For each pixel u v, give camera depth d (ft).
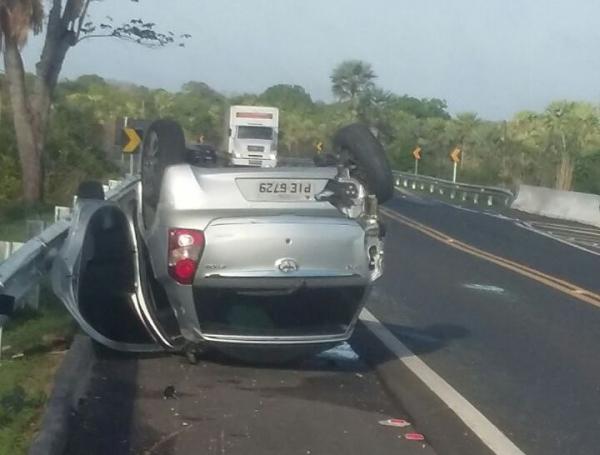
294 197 29.07
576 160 189.98
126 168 123.95
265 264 28.27
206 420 26.25
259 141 158.30
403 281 59.26
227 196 28.63
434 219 114.73
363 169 30.37
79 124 119.14
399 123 263.29
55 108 118.11
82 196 38.65
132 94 199.21
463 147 239.71
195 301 28.50
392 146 250.16
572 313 50.42
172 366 31.17
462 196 172.55
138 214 31.45
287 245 28.32
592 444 27.40
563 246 91.20
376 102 273.75
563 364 37.70
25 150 92.63
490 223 114.01
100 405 26.94
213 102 222.28
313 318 29.09
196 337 29.07
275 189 28.91
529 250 84.53
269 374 31.07
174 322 30.32
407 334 41.63
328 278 28.71
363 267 29.14
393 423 27.30
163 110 207.41
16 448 22.13
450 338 41.55
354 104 271.90
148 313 30.30
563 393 33.06
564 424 29.32
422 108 340.18
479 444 26.30
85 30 93.76
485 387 33.30
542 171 196.34
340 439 25.50
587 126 222.28
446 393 31.19
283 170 29.04
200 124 207.62
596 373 36.37
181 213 28.35
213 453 23.77
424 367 34.63
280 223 28.27
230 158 33.53
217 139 205.67
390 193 30.53
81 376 28.27
